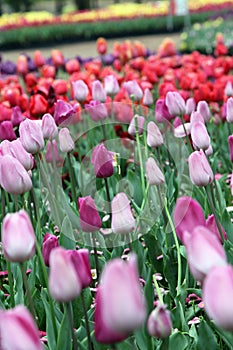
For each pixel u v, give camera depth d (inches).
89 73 424.2
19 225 108.8
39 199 226.2
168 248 178.1
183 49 858.1
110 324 84.2
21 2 2417.6
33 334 84.6
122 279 82.8
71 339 129.8
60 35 1460.4
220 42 576.4
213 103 318.7
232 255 152.3
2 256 198.8
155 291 163.5
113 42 1411.2
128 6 1796.3
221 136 304.5
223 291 82.9
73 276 100.7
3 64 544.1
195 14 1540.4
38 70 522.3
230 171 283.0
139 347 132.0
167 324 109.7
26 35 1423.5
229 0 1628.9
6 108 287.9
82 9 2288.4
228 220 178.7
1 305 152.3
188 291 168.9
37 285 177.6
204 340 134.1
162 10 1577.3
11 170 138.7
